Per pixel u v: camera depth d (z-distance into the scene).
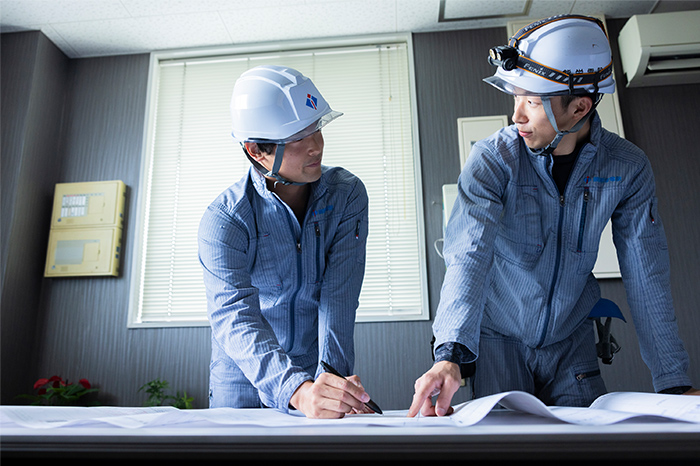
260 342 1.07
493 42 3.30
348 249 1.43
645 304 1.15
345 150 3.25
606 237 2.87
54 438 0.44
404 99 3.31
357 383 0.97
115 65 3.52
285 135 1.19
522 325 1.20
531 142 1.10
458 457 0.43
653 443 0.43
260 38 3.42
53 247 3.14
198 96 3.45
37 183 3.20
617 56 3.19
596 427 0.46
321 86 3.38
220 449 0.43
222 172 3.30
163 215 3.26
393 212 3.13
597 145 1.13
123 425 0.55
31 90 3.20
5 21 3.22
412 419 0.70
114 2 3.07
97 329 3.07
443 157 3.13
